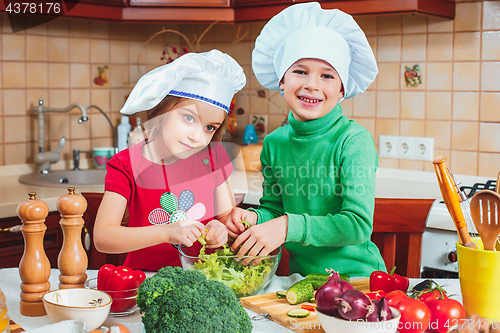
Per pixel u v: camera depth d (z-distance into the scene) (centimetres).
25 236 84
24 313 84
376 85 224
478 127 203
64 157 246
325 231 107
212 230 103
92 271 110
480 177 204
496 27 195
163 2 213
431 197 181
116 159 120
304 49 111
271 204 130
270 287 99
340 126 119
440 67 208
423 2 183
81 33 246
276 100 254
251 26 255
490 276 72
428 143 213
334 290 71
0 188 200
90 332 70
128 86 267
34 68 232
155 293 68
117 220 113
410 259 141
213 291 69
